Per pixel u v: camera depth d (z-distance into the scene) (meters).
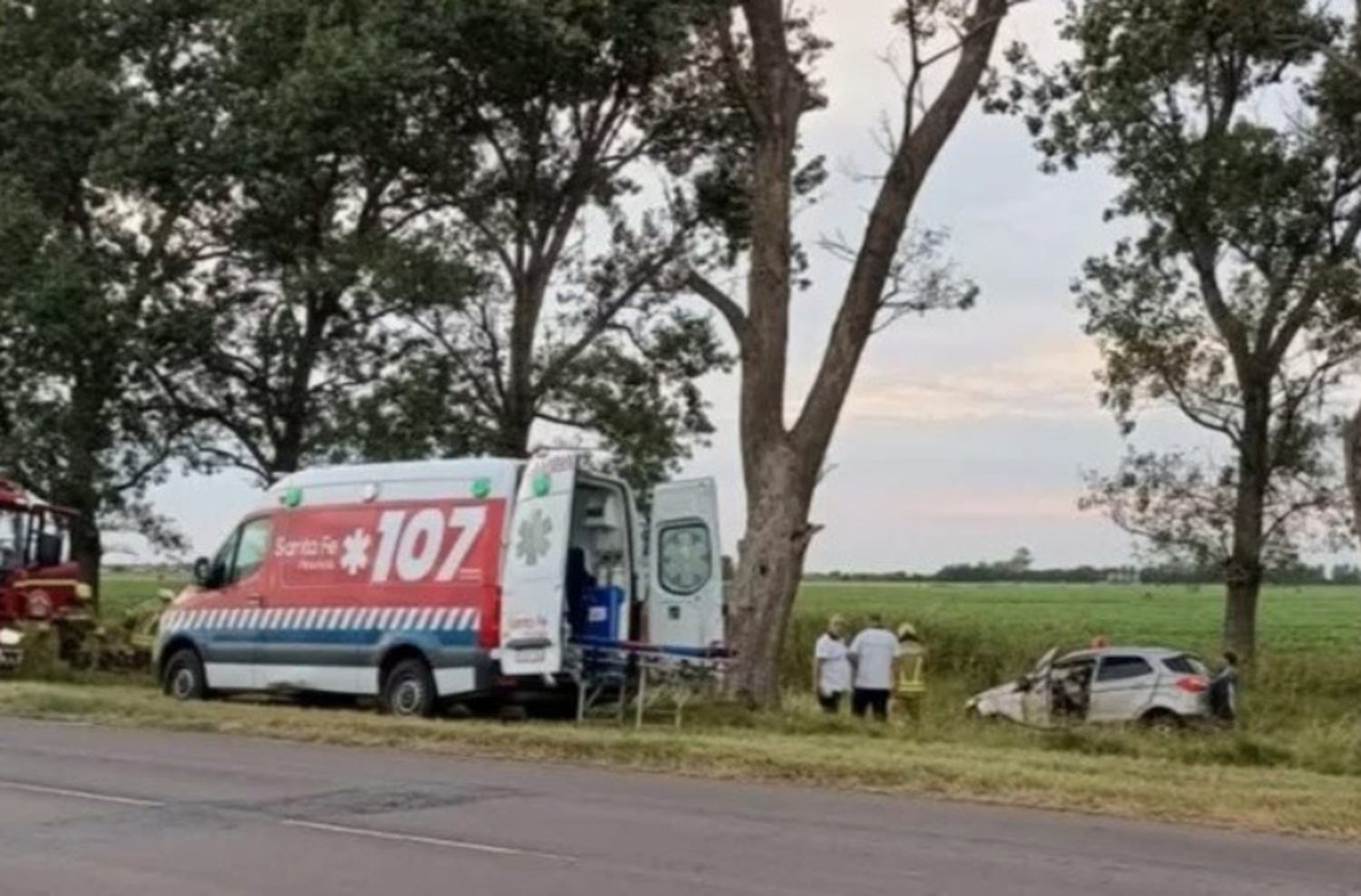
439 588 19.77
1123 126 34.22
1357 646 40.72
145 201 33.12
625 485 20.31
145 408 34.62
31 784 13.80
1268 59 33.66
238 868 10.18
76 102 32.78
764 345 25.20
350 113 28.61
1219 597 83.00
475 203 31.70
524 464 19.59
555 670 18.88
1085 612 60.03
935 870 10.33
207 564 22.33
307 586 21.08
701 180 32.69
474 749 16.78
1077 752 18.52
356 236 31.75
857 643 23.70
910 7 25.06
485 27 26.92
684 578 20.55
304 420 34.25
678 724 19.66
